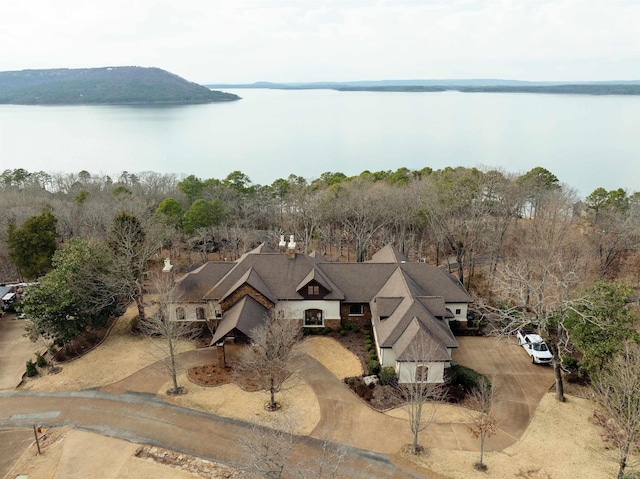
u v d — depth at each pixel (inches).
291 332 1728.6
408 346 1665.8
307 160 7834.6
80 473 1330.0
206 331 2133.4
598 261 2674.7
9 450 1424.7
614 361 1440.7
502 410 1581.0
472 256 2775.6
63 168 7504.9
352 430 1497.3
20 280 2849.4
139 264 2262.6
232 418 1558.8
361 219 3228.3
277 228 3582.7
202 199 3604.8
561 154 7500.0
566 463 1347.2
